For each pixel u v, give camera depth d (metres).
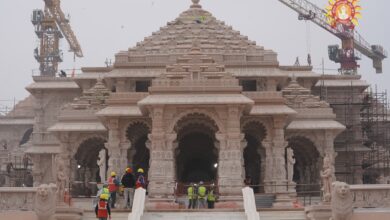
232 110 48.00
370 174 80.56
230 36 67.94
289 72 69.88
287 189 51.72
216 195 48.09
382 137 81.81
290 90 62.81
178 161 60.00
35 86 73.38
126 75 62.72
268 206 48.25
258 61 64.19
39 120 73.06
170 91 48.50
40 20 127.88
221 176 47.19
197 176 62.78
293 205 47.66
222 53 64.69
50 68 127.69
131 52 66.06
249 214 34.75
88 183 54.62
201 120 49.59
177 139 53.00
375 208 35.72
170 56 63.81
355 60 121.06
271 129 53.31
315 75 69.25
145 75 62.66
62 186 35.28
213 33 67.88
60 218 33.91
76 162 59.00
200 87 48.44
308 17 119.75
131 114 52.97
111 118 53.34
